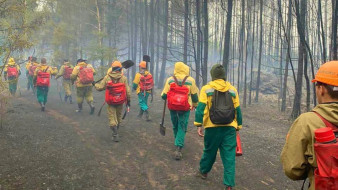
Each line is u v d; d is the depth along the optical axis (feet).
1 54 21.26
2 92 21.67
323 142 4.97
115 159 16.58
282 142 21.39
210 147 12.83
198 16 38.88
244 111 35.96
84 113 29.99
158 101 40.45
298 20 25.41
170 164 16.14
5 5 22.33
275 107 39.78
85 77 28.78
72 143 19.01
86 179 13.43
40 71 29.48
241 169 15.92
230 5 33.71
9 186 11.96
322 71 5.64
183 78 16.98
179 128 17.01
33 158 15.52
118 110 20.98
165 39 56.90
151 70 55.36
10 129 20.83
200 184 13.57
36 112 28.89
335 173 4.74
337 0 21.75
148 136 21.83
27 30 23.31
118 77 20.13
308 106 26.73
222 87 12.39
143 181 13.75
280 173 15.53
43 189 12.02
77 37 59.47
